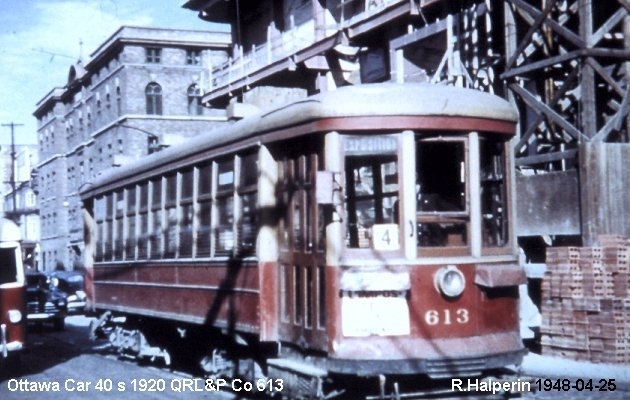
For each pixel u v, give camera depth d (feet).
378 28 76.07
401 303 30.12
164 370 49.16
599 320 45.42
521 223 52.34
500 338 31.35
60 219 208.74
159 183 46.83
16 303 48.91
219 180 39.06
